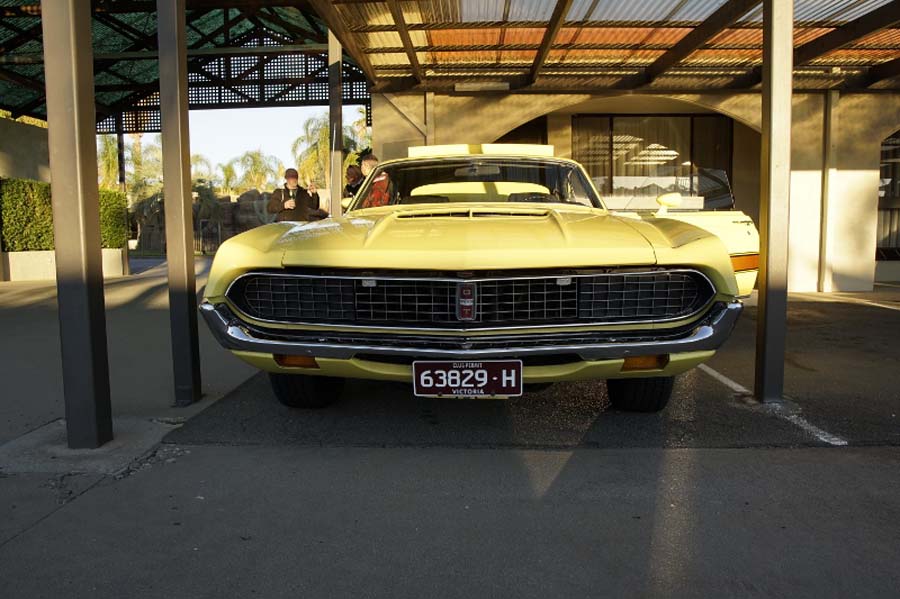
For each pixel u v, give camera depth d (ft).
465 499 8.59
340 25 21.83
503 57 27.09
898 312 25.79
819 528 7.72
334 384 12.57
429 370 9.51
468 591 6.49
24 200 40.04
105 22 39.75
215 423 11.76
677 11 22.08
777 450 10.30
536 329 9.58
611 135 37.60
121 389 14.21
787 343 19.40
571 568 6.89
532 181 14.60
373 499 8.60
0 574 6.82
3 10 34.53
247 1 38.06
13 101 46.68
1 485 9.05
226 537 7.60
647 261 9.59
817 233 32.99
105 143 112.78
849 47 26.18
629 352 9.57
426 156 15.10
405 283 9.72
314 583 6.65
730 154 38.01
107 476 9.37
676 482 9.07
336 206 28.71
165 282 37.60
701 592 6.43
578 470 9.52
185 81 12.88
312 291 9.96
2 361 16.81
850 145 32.53
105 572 6.86
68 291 10.15
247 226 102.01
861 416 12.00
